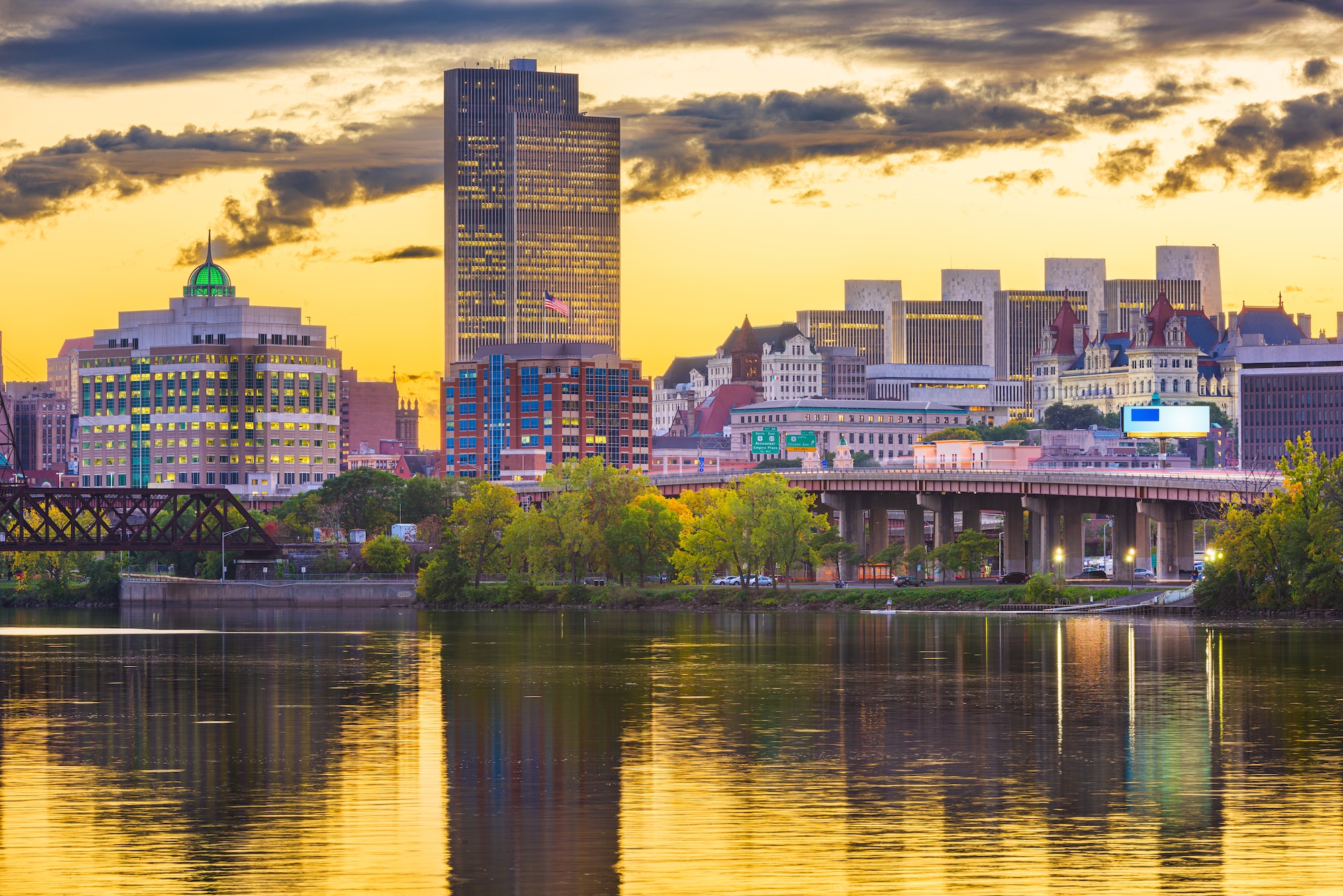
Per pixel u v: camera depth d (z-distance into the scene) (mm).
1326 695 167625
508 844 96312
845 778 117688
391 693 174875
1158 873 89438
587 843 96312
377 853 94062
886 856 93000
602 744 134625
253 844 96188
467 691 177375
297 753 130375
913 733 141125
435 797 110938
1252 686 175750
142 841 97188
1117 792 112062
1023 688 176000
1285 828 100500
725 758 127062
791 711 156625
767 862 91625
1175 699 165000
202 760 126812
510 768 122375
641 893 85625
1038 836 98125
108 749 133125
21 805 107875
